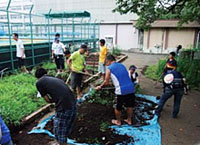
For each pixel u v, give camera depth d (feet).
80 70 16.74
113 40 70.95
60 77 24.12
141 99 17.58
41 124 12.71
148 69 33.14
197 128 12.63
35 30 54.90
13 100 15.19
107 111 14.46
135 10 24.59
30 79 21.81
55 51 25.31
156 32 61.16
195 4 18.39
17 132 11.86
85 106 15.48
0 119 7.16
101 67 22.61
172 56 16.84
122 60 43.65
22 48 24.79
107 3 69.92
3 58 24.91
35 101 15.97
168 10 26.13
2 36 43.98
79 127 12.11
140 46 66.85
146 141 10.89
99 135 11.32
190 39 57.41
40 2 80.84
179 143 10.88
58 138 9.27
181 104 16.84
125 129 12.07
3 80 20.93
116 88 11.75
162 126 12.83
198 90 21.09
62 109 8.94
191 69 24.84
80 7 74.69
